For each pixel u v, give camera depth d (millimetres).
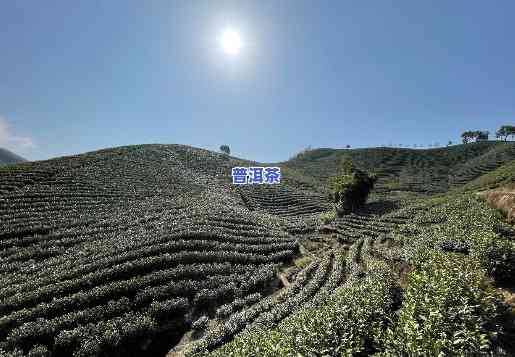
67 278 22984
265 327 18297
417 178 100625
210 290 23969
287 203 63188
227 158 95812
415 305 12297
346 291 17281
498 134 145250
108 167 60375
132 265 24531
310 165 135125
